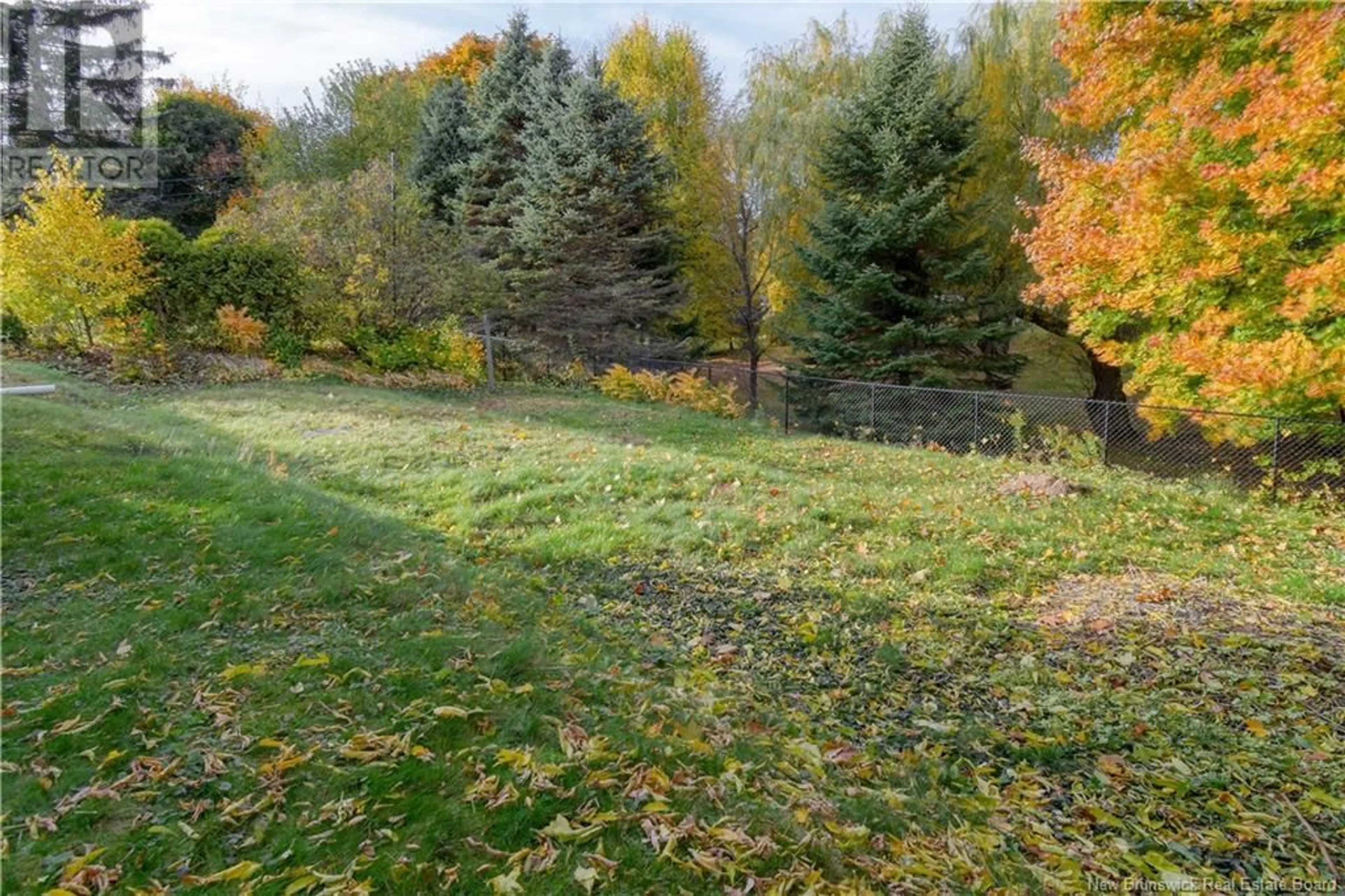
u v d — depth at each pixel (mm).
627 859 2064
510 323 17922
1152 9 7777
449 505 6727
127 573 3986
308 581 4094
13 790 2111
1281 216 7125
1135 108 8797
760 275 19359
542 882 1930
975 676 4102
